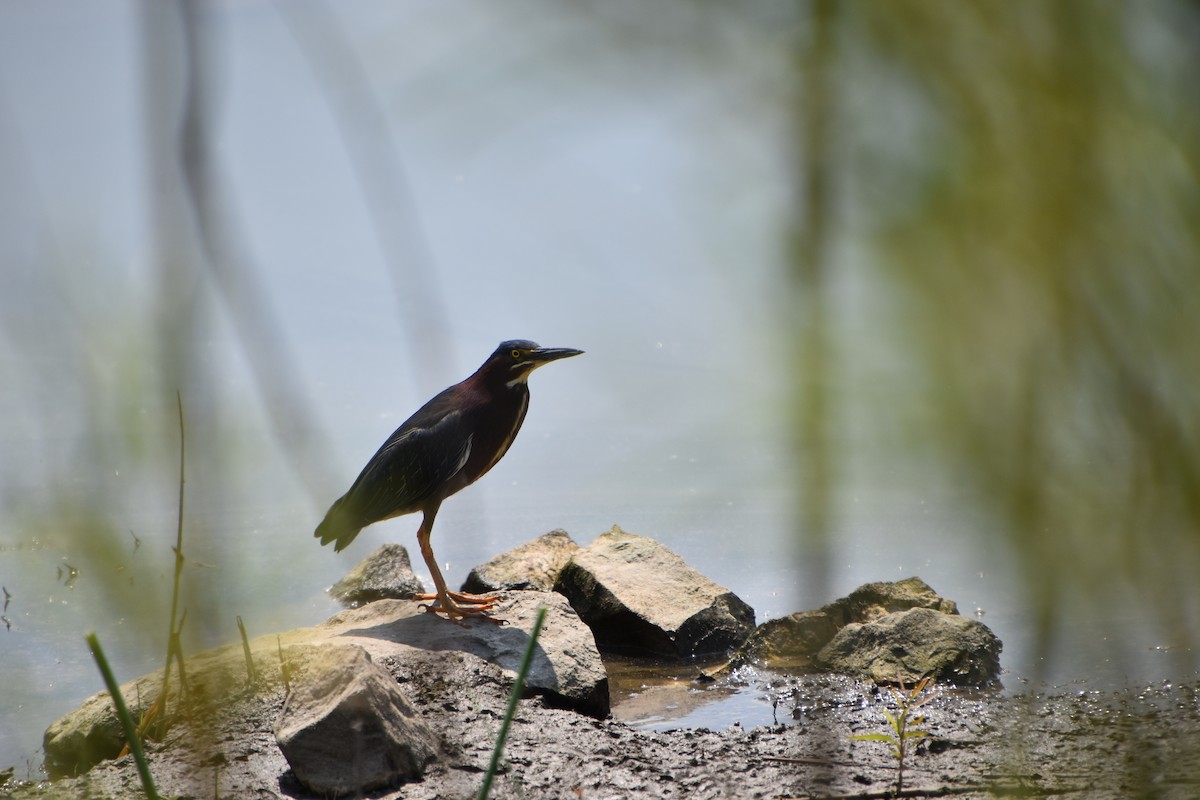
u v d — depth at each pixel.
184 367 2.86
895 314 1.82
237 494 11.62
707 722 11.12
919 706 10.80
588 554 14.52
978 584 13.35
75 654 12.33
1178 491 1.82
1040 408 1.81
